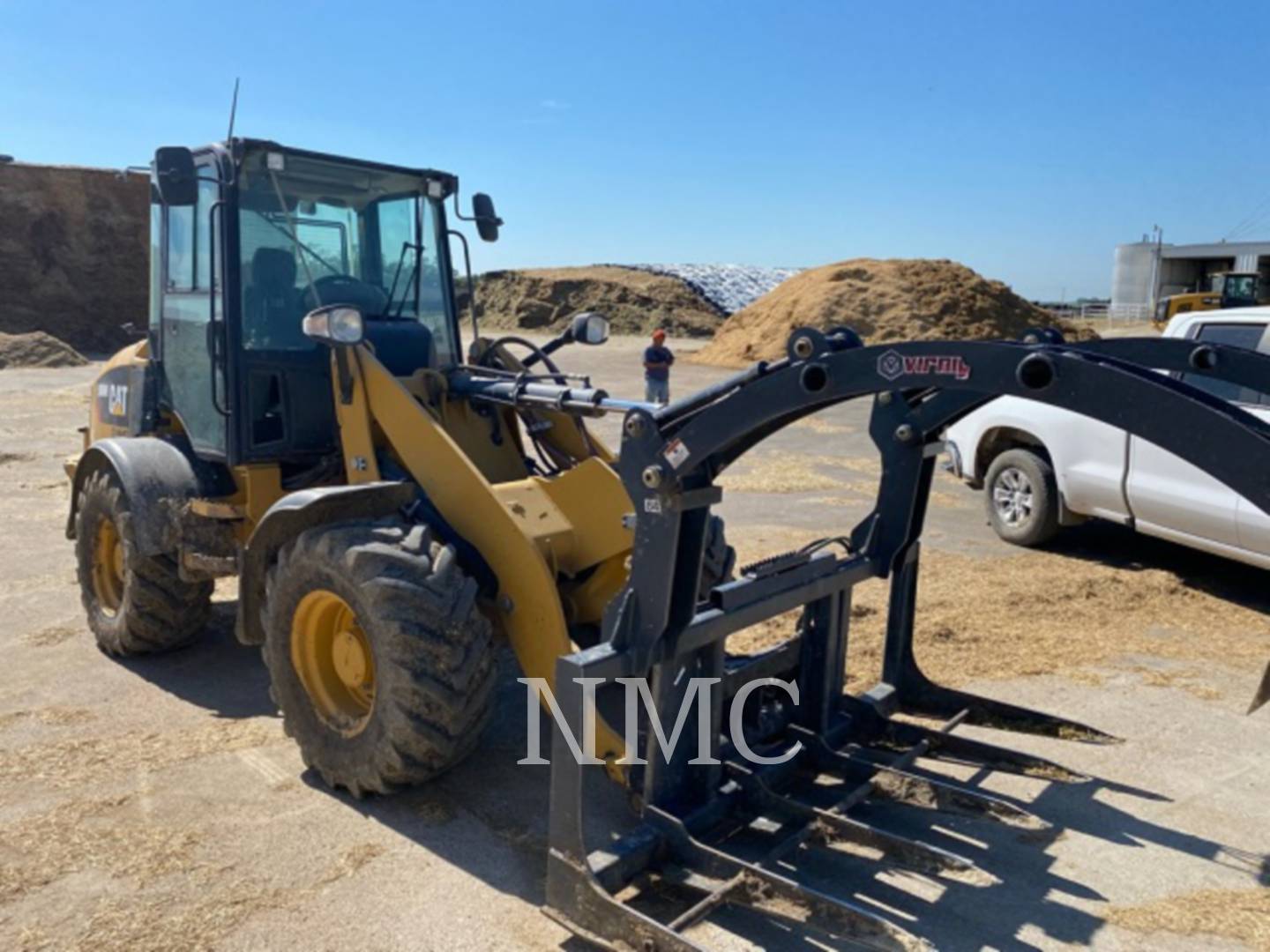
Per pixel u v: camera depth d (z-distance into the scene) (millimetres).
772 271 54156
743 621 3670
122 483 5273
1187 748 4637
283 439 5051
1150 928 3359
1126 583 7078
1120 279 52406
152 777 4266
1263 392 3219
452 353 5742
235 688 5301
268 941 3203
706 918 3359
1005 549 8117
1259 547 6340
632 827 3928
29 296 33688
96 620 5793
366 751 3885
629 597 3383
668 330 44656
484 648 3828
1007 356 2762
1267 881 3633
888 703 4621
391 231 5438
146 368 5766
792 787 4070
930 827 3973
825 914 3061
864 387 2982
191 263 5258
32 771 4281
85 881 3490
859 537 4406
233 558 4988
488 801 4102
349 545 3855
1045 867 3705
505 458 5004
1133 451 7125
